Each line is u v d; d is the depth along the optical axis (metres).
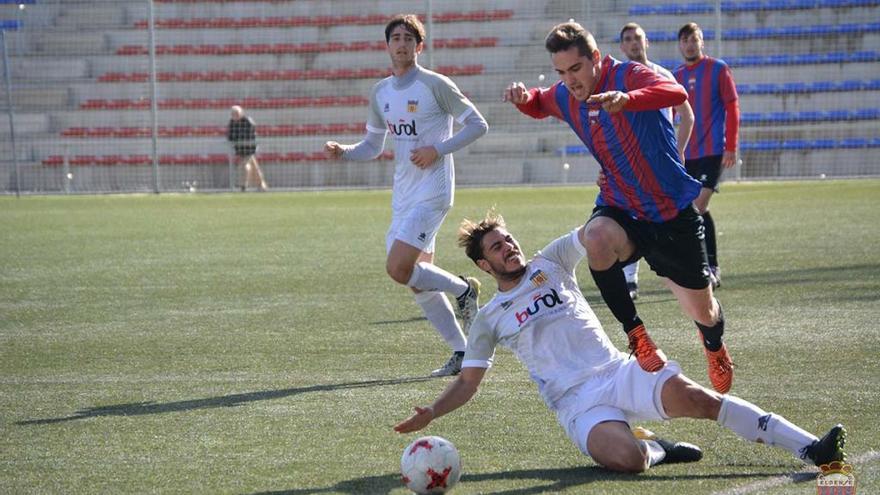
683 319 17.91
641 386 9.77
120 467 10.24
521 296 10.34
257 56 63.84
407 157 15.82
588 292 21.34
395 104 15.80
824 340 15.51
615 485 9.27
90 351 16.58
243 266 27.05
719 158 22.27
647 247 11.70
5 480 9.89
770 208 39.06
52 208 47.91
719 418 9.57
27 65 62.97
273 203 49.53
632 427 10.76
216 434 11.44
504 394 12.93
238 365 15.28
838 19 60.22
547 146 58.16
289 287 23.22
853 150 56.28
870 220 33.00
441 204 15.62
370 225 37.62
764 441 9.48
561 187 56.09
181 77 62.78
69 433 11.60
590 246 10.92
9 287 23.88
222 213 44.12
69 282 24.58
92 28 63.81
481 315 10.41
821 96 57.75
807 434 9.32
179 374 14.73
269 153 60.31
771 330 16.42
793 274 22.31
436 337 17.14
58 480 9.85
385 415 12.14
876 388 12.55
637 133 11.30
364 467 10.06
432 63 58.00
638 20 60.66
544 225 34.78
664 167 11.43
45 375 14.87
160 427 11.80
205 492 9.40
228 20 64.56
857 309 17.95
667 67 59.75
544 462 10.11
